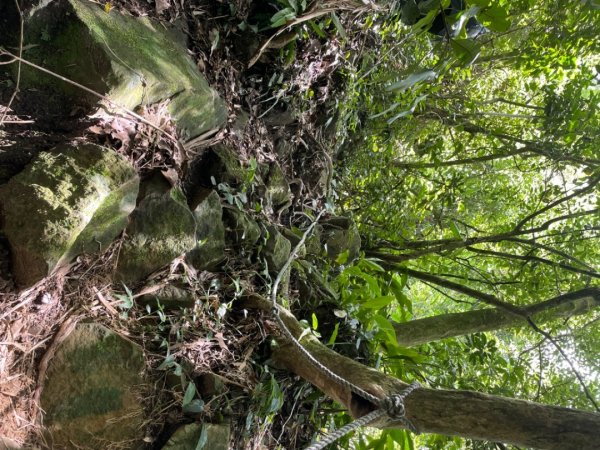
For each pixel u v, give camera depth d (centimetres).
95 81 157
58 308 153
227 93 239
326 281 276
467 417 156
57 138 157
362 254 336
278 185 270
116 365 163
